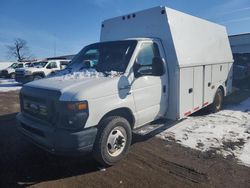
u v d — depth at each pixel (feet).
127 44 16.05
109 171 13.57
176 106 17.71
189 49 19.12
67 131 11.99
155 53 16.83
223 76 26.91
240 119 23.98
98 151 13.19
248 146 17.02
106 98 13.20
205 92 22.50
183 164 14.35
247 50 84.33
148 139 18.35
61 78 14.76
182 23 18.90
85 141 12.25
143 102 15.61
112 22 21.20
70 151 12.01
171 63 17.40
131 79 14.73
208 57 22.53
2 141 18.12
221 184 12.28
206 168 13.89
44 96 12.82
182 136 19.01
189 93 19.19
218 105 26.68
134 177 12.92
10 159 15.02
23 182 12.43
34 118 13.70
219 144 17.39
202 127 21.26
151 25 18.29
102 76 14.32
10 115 26.86
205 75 22.12
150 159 15.01
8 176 13.00
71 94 12.10
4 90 52.85
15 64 100.58
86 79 13.92
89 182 12.46
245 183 12.37
